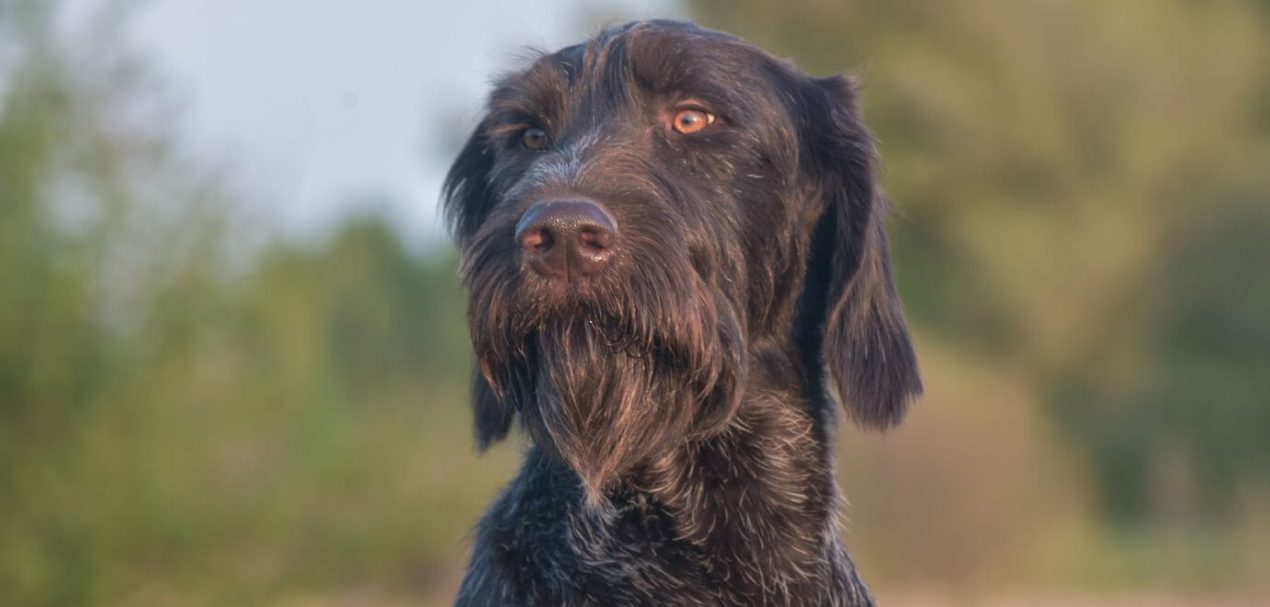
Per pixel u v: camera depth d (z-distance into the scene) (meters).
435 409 19.97
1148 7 39.16
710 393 5.45
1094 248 36.97
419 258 35.41
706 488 5.70
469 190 6.80
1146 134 37.75
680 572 5.65
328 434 16.89
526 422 5.50
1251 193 37.78
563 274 5.12
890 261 6.19
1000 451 24.09
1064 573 25.22
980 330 37.28
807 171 6.11
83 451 14.55
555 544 5.66
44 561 14.37
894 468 23.45
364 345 24.39
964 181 37.91
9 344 14.11
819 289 6.17
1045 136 37.56
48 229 14.27
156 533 14.94
